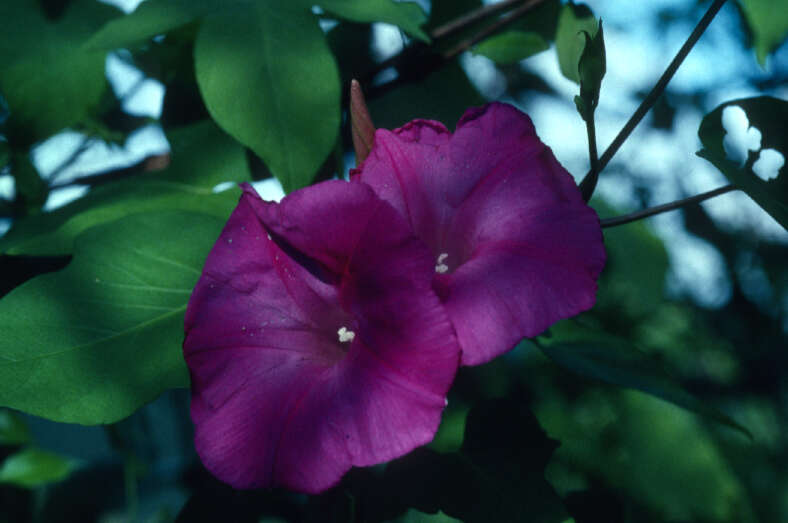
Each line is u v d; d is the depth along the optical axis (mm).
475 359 334
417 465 388
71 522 638
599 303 832
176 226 402
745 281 919
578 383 921
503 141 370
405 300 333
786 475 988
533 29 526
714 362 1019
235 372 348
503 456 390
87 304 377
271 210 348
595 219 350
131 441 579
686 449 724
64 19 439
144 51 485
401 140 371
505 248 350
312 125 390
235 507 407
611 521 440
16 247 411
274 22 397
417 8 464
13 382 357
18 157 490
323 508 385
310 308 359
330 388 340
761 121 396
